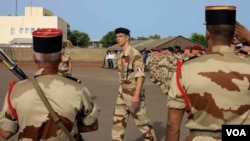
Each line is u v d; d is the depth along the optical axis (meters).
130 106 6.24
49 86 2.96
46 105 2.89
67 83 3.02
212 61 2.81
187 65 2.85
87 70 35.56
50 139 2.90
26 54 51.41
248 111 2.78
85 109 3.04
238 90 2.74
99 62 51.94
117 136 6.34
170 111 2.89
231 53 2.85
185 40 30.89
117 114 6.35
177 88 2.84
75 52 52.06
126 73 6.19
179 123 2.89
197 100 2.77
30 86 2.96
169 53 17.23
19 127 3.02
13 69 3.24
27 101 2.91
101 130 8.34
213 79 2.75
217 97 2.74
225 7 2.79
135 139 7.64
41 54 2.99
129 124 9.04
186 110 2.87
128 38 6.27
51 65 3.03
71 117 2.95
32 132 2.91
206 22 2.88
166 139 2.93
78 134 3.13
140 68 6.12
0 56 3.24
